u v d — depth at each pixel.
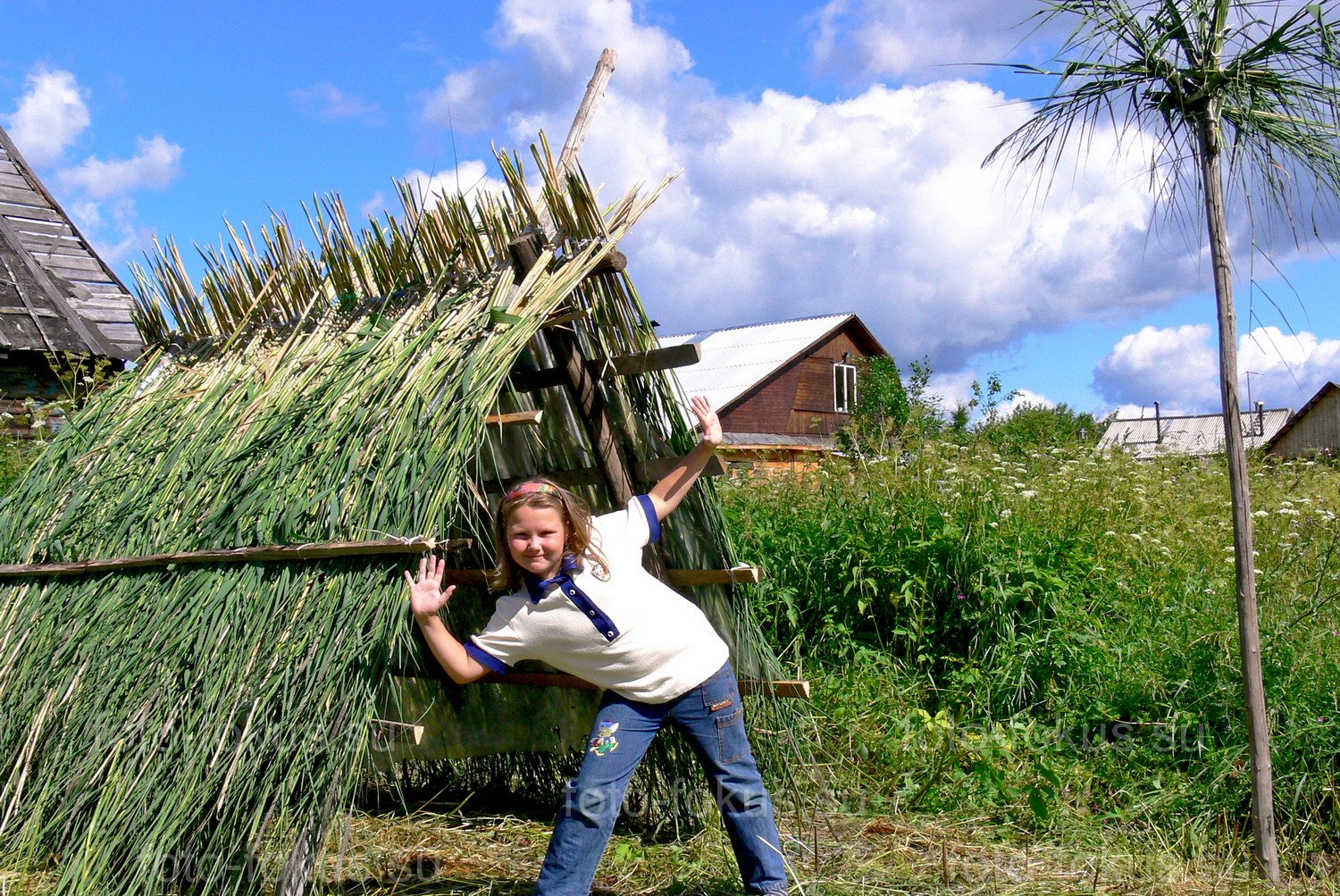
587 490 4.26
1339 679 4.53
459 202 4.07
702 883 3.78
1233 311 3.88
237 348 4.76
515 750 4.51
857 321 29.33
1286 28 3.58
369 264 4.43
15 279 10.39
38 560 4.13
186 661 3.38
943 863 3.69
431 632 3.20
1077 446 8.77
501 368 3.49
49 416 8.29
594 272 3.93
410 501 3.27
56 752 3.50
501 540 3.35
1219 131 3.77
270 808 3.01
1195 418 28.67
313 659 3.14
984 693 5.23
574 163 4.29
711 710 3.35
